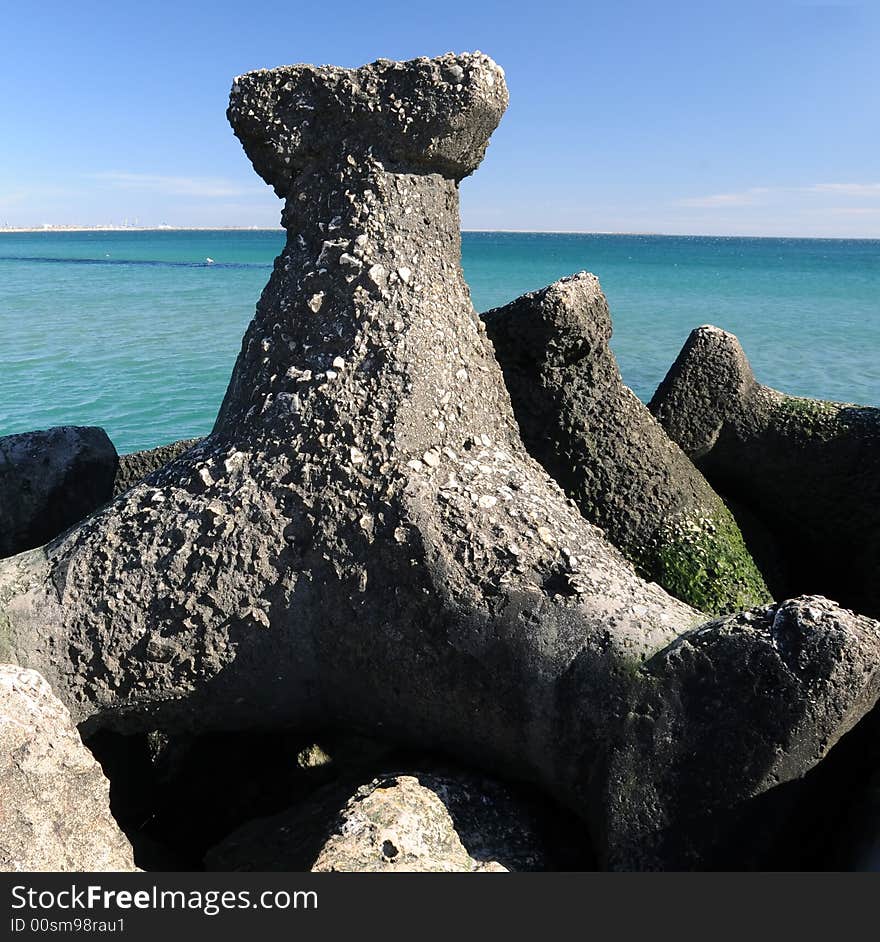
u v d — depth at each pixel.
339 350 2.35
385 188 2.44
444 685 2.16
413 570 2.15
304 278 2.45
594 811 2.06
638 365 13.49
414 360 2.32
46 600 2.23
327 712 2.37
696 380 3.67
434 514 2.18
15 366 13.62
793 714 1.89
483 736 2.18
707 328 3.75
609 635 2.06
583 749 2.06
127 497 2.39
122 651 2.20
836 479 3.52
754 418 3.65
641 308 24.36
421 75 2.41
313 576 2.19
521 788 2.23
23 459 3.43
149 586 2.21
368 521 2.18
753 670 1.94
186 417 10.22
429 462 2.26
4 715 1.75
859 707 1.92
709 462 3.69
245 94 2.50
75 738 1.87
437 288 2.46
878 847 1.88
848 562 3.49
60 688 2.22
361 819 1.93
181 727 2.38
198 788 2.62
